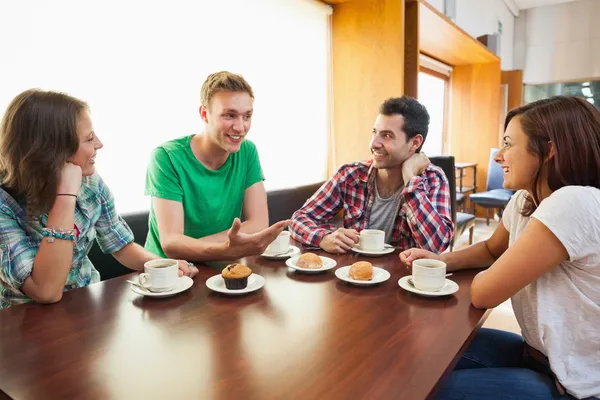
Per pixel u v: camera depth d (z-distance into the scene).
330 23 3.14
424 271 1.02
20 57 1.56
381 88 3.03
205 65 2.27
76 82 1.73
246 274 1.02
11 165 1.01
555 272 0.94
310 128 3.10
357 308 0.94
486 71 5.89
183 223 1.54
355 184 1.77
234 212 1.73
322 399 0.59
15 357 0.72
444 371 0.67
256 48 2.57
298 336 0.80
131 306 0.95
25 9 1.56
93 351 0.73
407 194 1.54
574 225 0.86
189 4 2.15
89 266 1.30
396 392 0.61
